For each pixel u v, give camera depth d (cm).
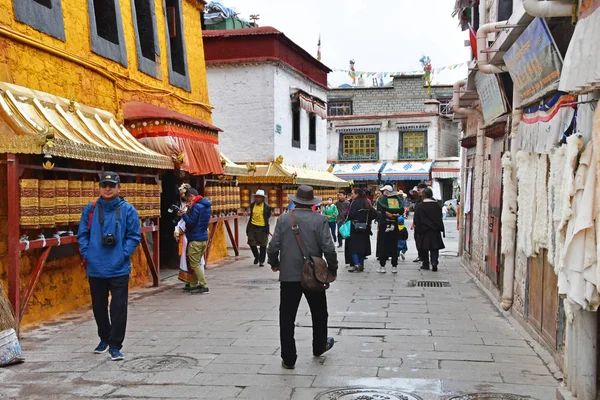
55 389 535
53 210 788
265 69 2033
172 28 1460
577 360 475
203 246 1065
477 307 914
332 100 4478
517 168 761
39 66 866
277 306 929
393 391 522
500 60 810
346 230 1394
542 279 673
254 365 604
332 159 4403
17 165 723
